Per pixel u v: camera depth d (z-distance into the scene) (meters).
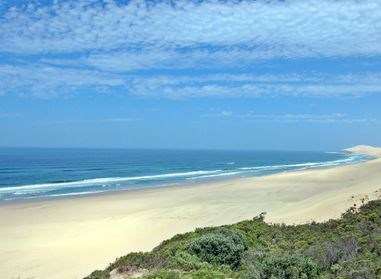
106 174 86.94
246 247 16.84
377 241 15.63
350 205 27.22
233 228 20.02
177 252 15.16
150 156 191.38
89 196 47.97
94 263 21.39
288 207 33.34
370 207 23.70
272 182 53.38
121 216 33.62
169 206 37.66
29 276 19.94
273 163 139.12
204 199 41.16
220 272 13.03
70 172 91.12
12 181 69.88
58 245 25.38
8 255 23.36
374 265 13.05
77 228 29.91
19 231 29.38
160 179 73.31
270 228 21.62
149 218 31.80
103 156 179.25
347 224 20.62
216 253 15.16
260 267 13.09
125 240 25.98
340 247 15.57
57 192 53.28
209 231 19.30
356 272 12.47
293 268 12.88
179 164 128.62
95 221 32.12
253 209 34.06
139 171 96.75
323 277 12.91
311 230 20.98
